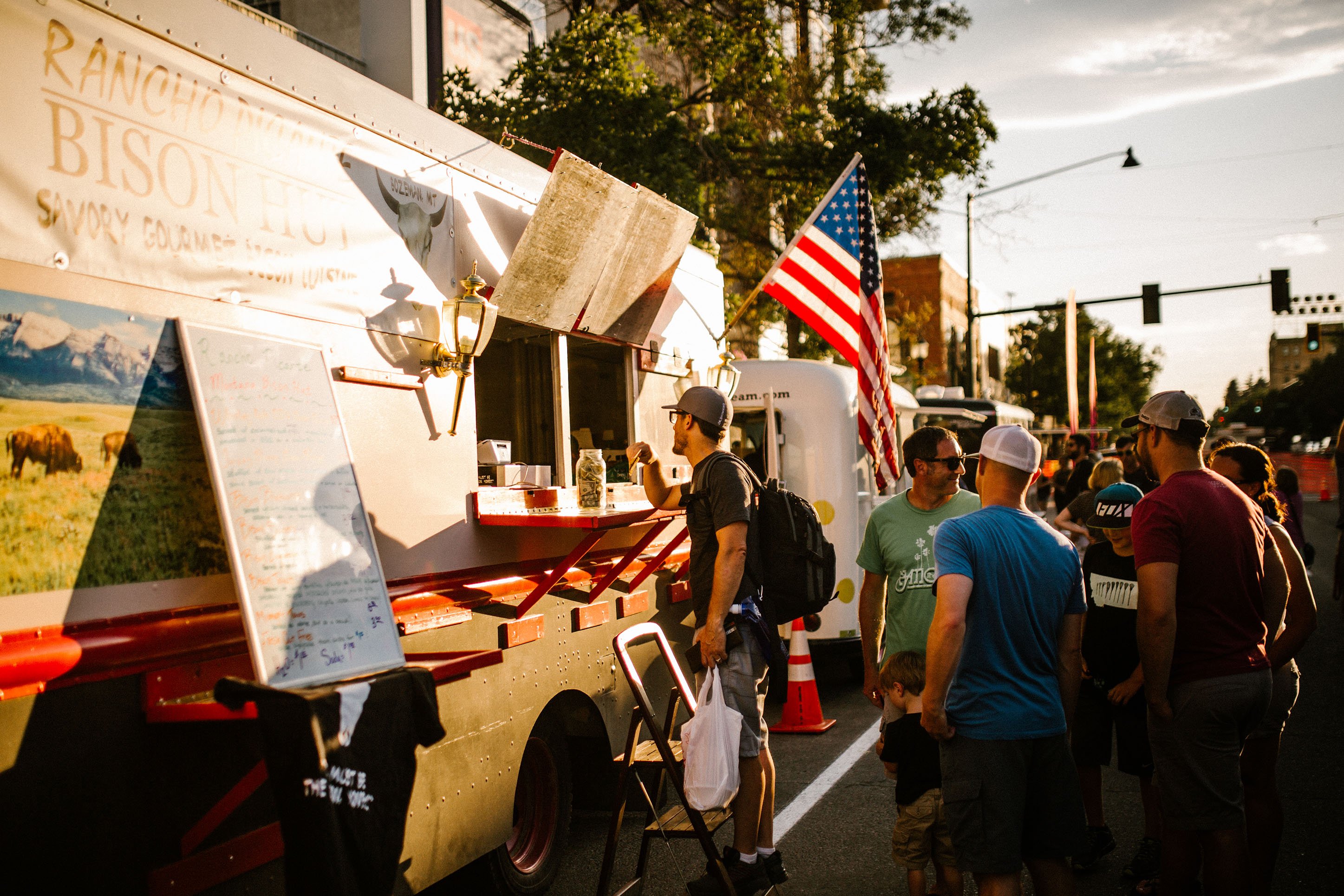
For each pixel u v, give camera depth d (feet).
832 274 24.43
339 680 8.93
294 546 9.11
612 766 16.21
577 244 14.61
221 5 9.57
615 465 17.58
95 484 7.93
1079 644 10.59
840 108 50.01
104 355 8.11
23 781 7.10
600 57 40.24
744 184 53.01
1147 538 10.96
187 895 8.29
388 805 8.38
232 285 9.50
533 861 14.17
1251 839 12.51
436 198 12.74
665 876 14.97
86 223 8.08
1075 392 75.72
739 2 48.55
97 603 7.84
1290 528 27.09
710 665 12.71
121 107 8.46
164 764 8.21
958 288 141.38
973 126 50.39
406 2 43.45
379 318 11.50
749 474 13.78
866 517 30.53
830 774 19.80
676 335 20.24
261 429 9.23
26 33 7.70
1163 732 10.99
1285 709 12.37
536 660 13.70
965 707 9.98
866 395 24.36
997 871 9.76
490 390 15.66
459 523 12.51
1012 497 10.73
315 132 10.70
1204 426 11.53
